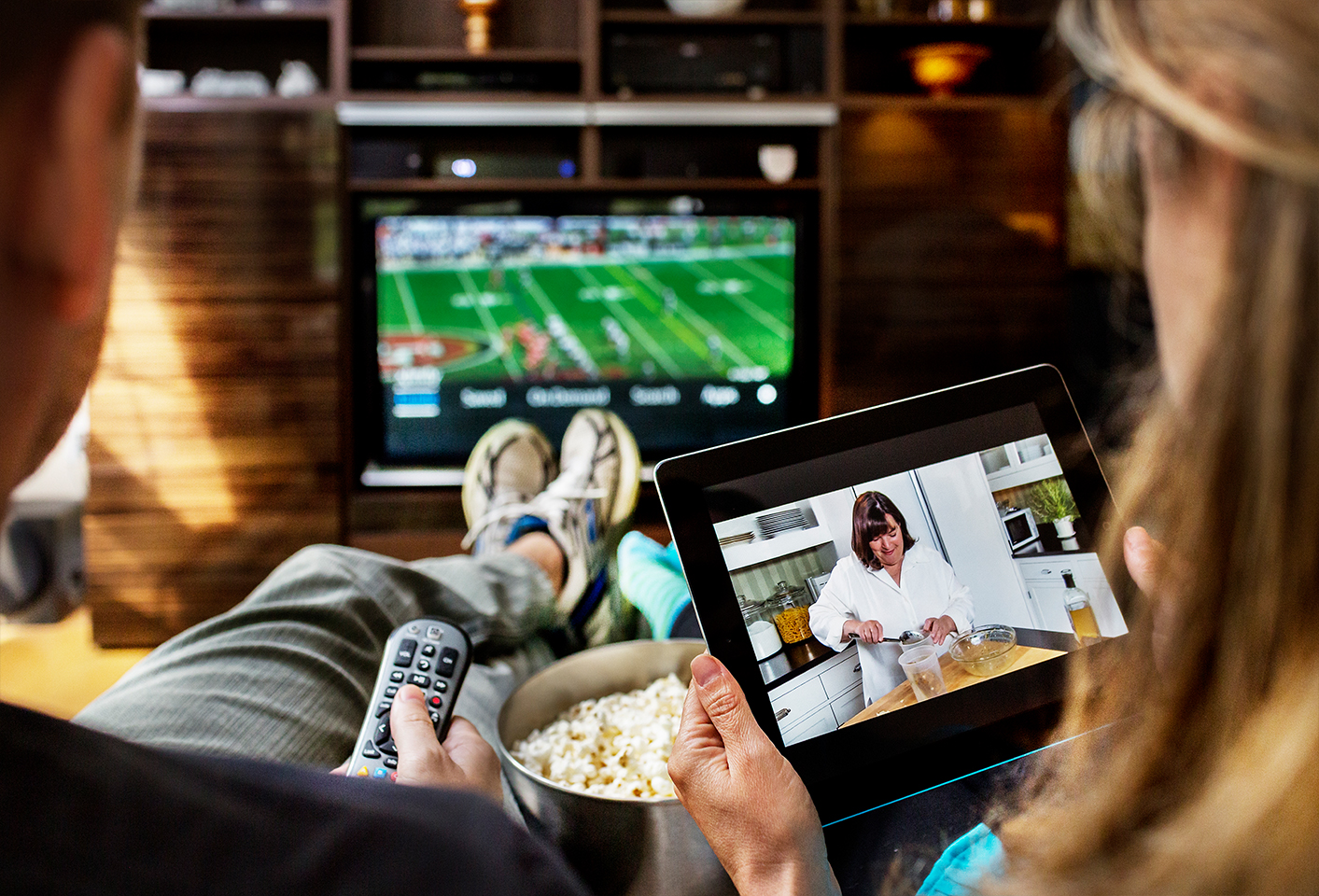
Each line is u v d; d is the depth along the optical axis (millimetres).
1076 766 375
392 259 2527
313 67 2658
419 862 210
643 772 564
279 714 628
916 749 480
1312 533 208
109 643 2324
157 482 2344
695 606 488
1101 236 297
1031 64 2686
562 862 261
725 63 2533
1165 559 262
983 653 493
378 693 604
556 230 2564
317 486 2400
